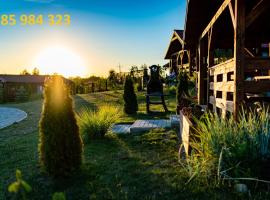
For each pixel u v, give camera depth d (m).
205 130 3.97
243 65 4.97
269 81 4.97
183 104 9.60
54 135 3.96
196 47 10.85
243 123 3.89
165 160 4.68
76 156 4.12
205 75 10.15
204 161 3.53
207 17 8.87
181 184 3.52
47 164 4.01
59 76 4.04
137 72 29.02
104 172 4.19
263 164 3.37
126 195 3.30
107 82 32.81
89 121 6.77
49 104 3.98
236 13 4.96
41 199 3.37
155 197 3.22
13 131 8.93
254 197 3.00
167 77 24.03
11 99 29.89
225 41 10.01
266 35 9.83
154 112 12.30
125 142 6.29
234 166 3.36
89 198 3.31
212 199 3.07
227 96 6.07
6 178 4.14
